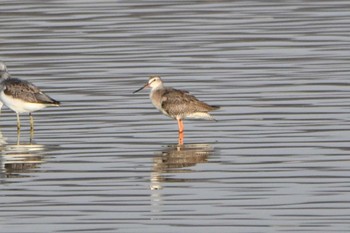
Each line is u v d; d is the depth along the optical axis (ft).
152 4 119.34
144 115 74.69
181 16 112.16
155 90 71.46
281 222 52.31
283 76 84.79
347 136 67.56
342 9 115.03
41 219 53.36
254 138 67.87
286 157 63.41
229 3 119.85
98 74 86.79
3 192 57.77
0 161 63.87
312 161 62.39
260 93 79.41
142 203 55.62
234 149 65.57
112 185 58.75
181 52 94.84
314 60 90.53
